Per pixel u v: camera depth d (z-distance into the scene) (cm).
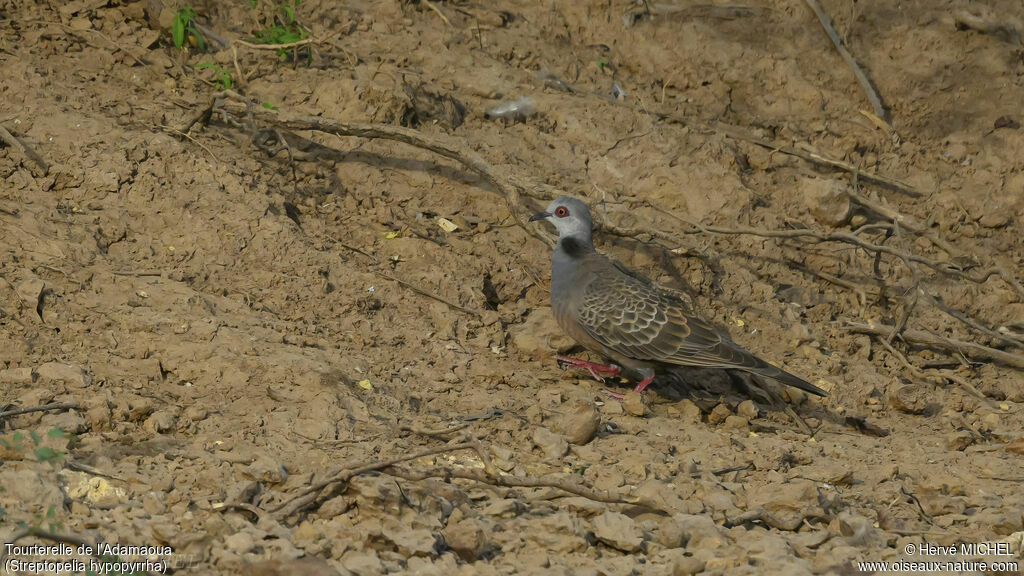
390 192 1443
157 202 1281
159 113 1423
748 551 852
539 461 1009
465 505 892
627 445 1062
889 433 1209
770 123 1730
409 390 1113
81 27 1536
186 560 768
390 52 1675
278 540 784
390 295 1271
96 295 1138
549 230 1436
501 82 1662
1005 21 1872
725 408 1179
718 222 1514
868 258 1546
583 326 1195
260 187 1353
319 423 997
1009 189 1689
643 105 1705
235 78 1535
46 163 1291
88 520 802
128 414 968
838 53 1833
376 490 846
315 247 1306
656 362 1191
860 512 969
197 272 1223
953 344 1412
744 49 1811
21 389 976
